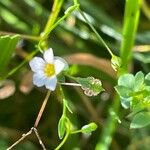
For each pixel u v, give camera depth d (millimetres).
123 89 104
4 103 168
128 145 158
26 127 168
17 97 168
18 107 169
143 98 105
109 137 139
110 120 141
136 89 105
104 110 164
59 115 167
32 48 166
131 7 128
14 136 159
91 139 161
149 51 165
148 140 151
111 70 151
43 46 133
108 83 162
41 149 162
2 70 131
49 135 166
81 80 110
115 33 169
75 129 153
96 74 152
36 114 169
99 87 109
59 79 113
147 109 109
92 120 161
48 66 111
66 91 164
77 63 150
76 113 161
